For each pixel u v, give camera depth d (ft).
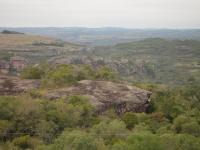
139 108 201.87
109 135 137.28
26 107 151.64
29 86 208.74
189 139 118.32
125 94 205.57
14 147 128.26
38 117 150.20
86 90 205.57
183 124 182.29
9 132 140.46
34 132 143.13
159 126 180.24
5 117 146.30
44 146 118.73
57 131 148.15
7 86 203.10
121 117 186.80
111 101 193.77
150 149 107.55
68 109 162.91
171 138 115.55
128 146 108.58
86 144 107.45
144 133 118.93
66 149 106.22
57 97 188.65
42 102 164.66
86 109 169.78
